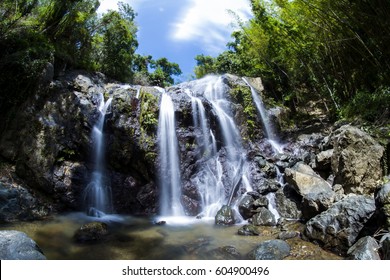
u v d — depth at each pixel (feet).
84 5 37.88
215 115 32.17
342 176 22.34
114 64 44.34
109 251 17.88
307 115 43.39
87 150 27.58
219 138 31.81
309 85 46.88
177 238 20.24
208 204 27.14
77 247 18.39
